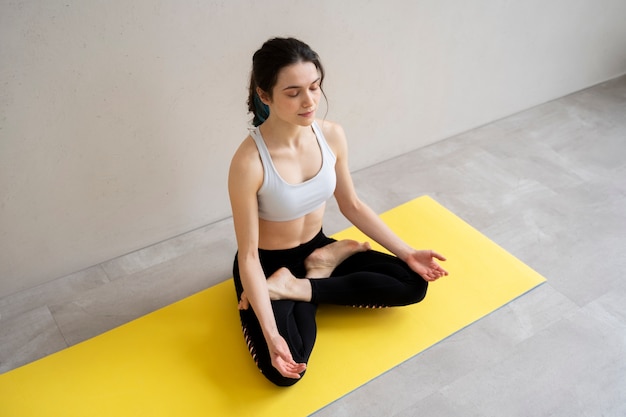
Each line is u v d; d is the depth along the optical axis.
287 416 1.81
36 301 2.25
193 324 2.12
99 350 2.03
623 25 3.41
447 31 2.77
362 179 2.85
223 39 2.19
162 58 2.11
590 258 2.38
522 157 2.98
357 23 2.48
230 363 1.98
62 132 2.07
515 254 2.39
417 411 1.83
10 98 1.93
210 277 2.34
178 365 1.97
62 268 2.35
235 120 2.39
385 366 1.95
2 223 2.13
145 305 2.22
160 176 2.36
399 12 2.57
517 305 2.17
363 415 1.83
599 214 2.60
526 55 3.14
